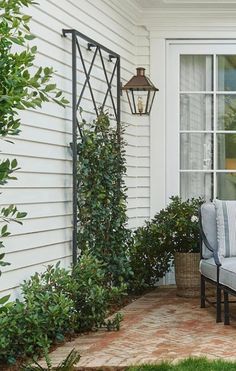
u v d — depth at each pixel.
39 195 5.32
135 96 7.87
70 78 5.98
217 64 8.11
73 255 5.93
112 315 6.24
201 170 8.13
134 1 7.60
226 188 8.13
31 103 3.35
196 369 4.30
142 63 8.14
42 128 5.36
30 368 4.25
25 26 3.47
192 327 5.69
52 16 5.59
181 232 7.34
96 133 6.23
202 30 8.06
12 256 4.87
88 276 5.53
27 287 4.81
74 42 5.87
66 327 5.21
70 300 4.98
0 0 3.56
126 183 7.73
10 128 3.60
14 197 4.88
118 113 7.23
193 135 8.16
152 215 8.09
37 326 4.54
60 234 5.75
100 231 6.37
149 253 7.40
